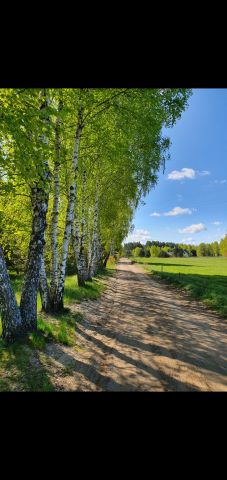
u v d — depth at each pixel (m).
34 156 6.07
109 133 12.37
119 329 10.05
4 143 6.64
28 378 5.49
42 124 5.71
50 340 7.63
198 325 10.81
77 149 11.05
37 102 5.89
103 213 26.25
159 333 9.62
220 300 14.88
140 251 165.12
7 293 6.95
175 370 6.47
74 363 6.55
